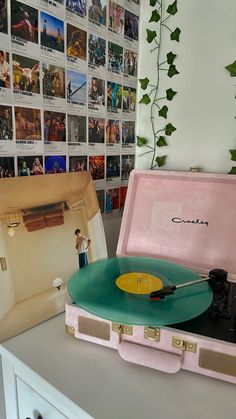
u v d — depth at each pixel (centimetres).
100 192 88
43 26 65
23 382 54
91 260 77
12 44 60
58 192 71
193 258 76
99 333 55
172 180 82
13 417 59
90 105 80
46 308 64
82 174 77
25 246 63
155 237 81
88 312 53
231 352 47
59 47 70
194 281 63
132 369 51
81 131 79
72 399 44
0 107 60
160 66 89
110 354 54
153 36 88
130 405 44
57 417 49
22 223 63
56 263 69
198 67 82
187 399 45
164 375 50
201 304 55
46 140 71
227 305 61
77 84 76
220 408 44
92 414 42
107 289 60
